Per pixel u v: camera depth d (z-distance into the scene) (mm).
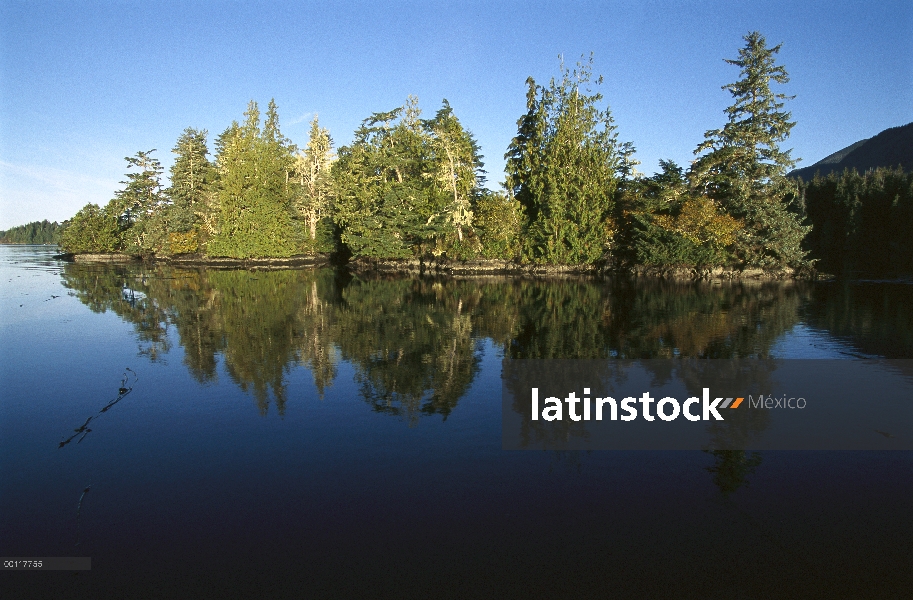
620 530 6930
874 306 29250
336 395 12945
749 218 47625
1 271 56938
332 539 6777
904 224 54344
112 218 83312
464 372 15156
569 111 54156
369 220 62500
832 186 64688
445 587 5785
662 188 54500
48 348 18516
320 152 73438
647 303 30984
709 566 6160
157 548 6668
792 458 9211
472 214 57719
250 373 15102
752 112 48031
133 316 25781
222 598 5688
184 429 10766
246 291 37781
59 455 9555
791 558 6328
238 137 70438
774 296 34406
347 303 31000
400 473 8672
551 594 5660
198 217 76250
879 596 5676
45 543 6836
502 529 6961
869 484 8242
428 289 39844
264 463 9109
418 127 66250
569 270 52938
